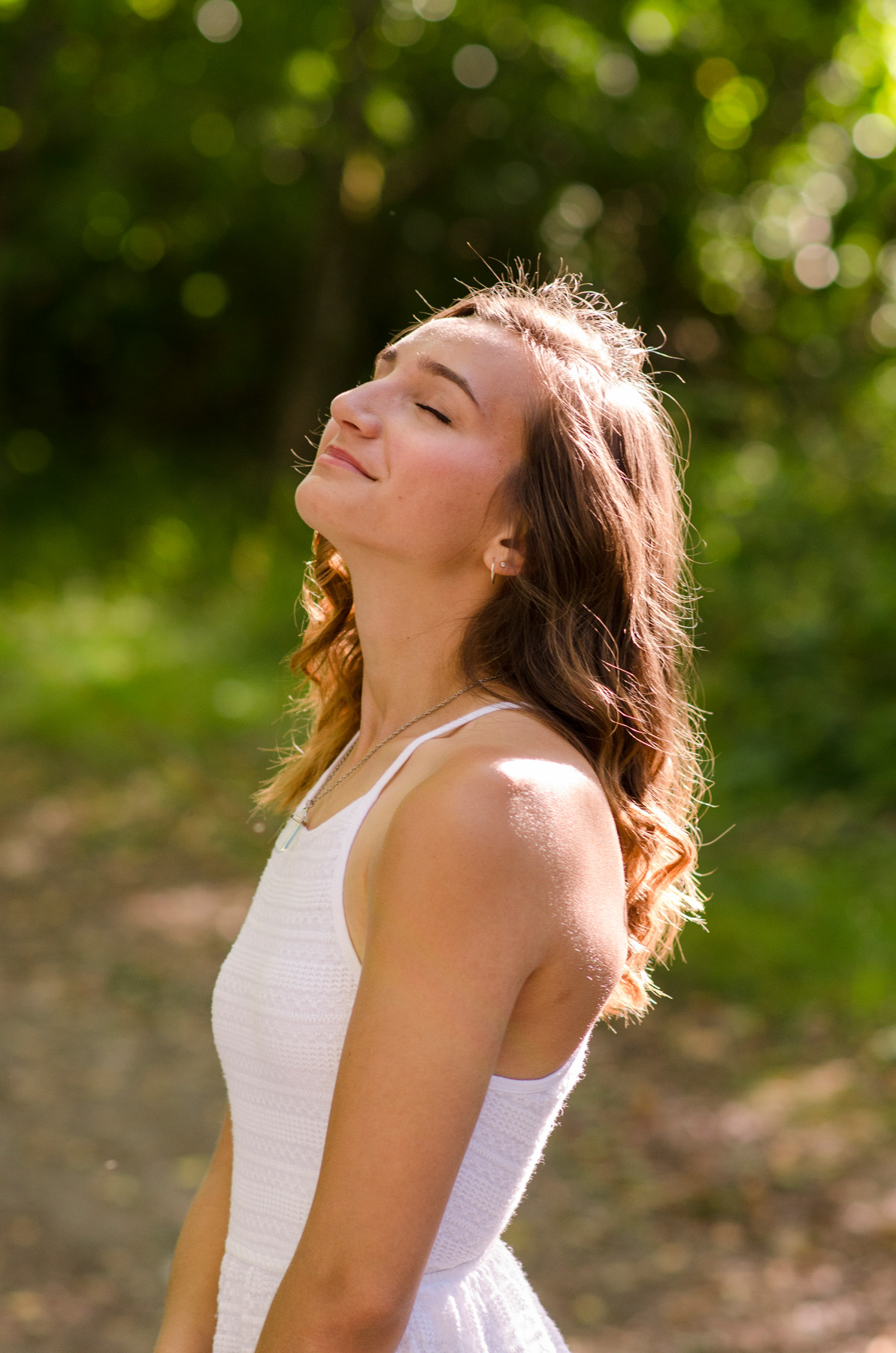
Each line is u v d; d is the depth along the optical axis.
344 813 1.60
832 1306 4.56
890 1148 5.54
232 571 16.91
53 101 20.30
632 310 20.75
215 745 11.53
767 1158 5.53
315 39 19.17
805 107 19.56
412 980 1.34
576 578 1.63
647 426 1.75
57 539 17.83
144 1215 5.07
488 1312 1.68
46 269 21.84
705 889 8.19
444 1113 1.33
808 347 19.17
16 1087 5.96
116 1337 4.32
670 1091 6.11
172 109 20.34
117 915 8.17
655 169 20.05
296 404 20.33
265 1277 1.65
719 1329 4.47
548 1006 1.42
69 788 10.35
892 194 19.86
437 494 1.60
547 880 1.37
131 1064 6.35
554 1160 5.55
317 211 21.47
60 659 13.45
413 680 1.69
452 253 21.44
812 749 9.90
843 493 11.62
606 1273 4.80
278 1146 1.63
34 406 22.88
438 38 18.97
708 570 11.14
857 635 10.32
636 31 18.64
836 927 7.64
